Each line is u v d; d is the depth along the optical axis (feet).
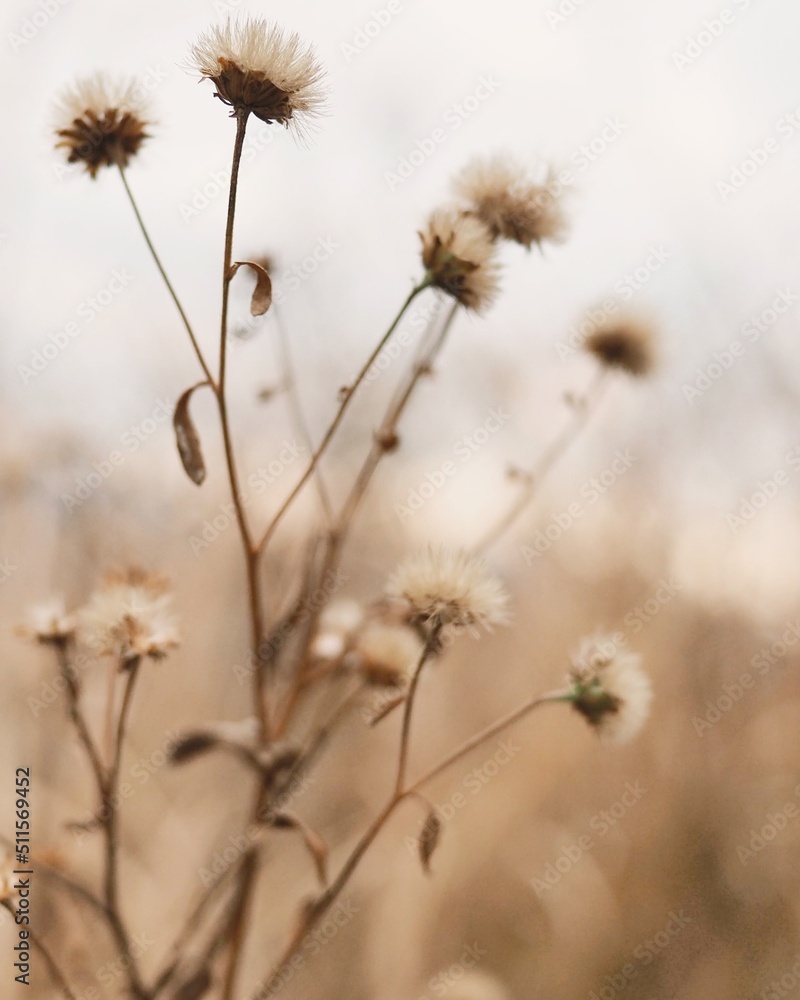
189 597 2.05
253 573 1.45
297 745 1.50
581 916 2.16
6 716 1.76
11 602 1.77
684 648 2.42
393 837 2.15
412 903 2.02
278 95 1.36
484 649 2.43
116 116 1.42
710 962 2.15
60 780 1.77
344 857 2.09
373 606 1.52
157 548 2.02
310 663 1.51
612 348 1.64
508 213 1.50
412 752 2.25
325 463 2.06
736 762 2.39
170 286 1.39
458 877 2.10
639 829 2.31
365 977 1.96
